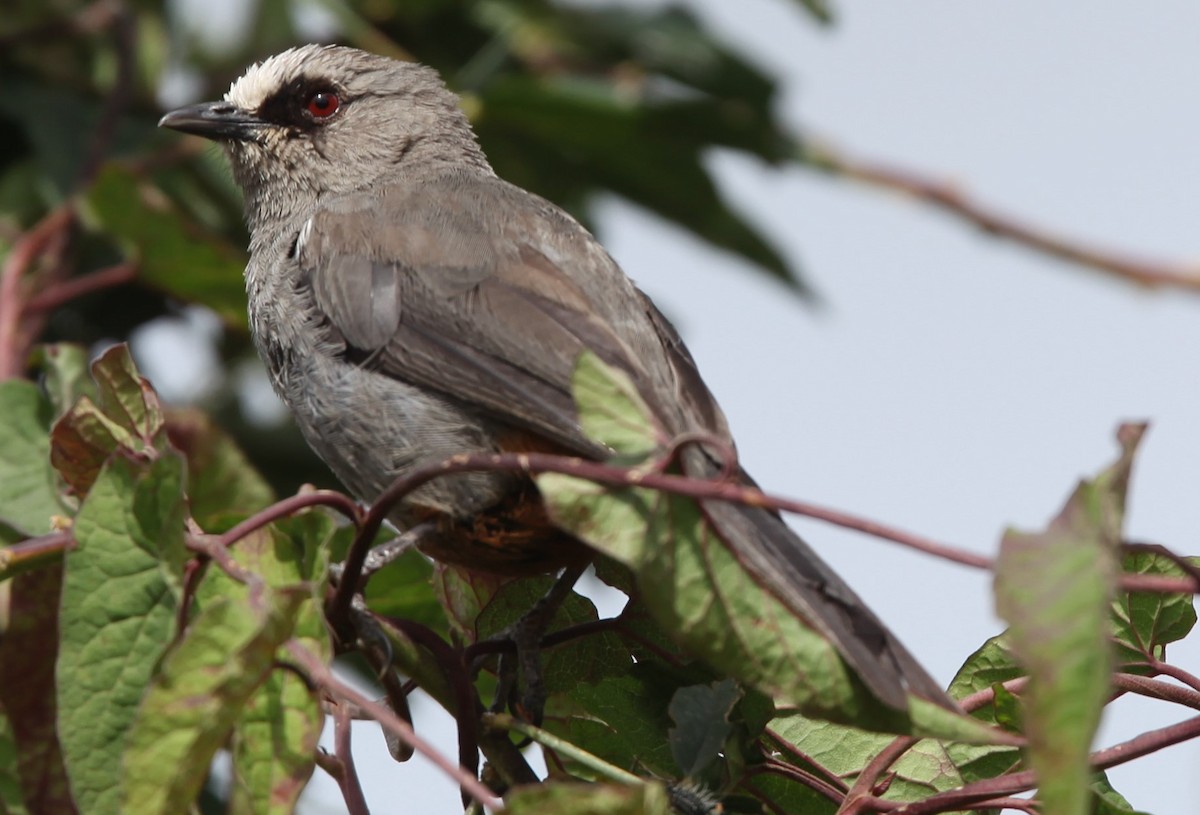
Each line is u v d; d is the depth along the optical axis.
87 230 11.78
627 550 6.55
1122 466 6.17
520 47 13.05
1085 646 5.62
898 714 6.73
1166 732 7.01
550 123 12.66
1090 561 5.75
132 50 12.48
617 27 12.86
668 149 12.64
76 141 12.69
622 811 5.96
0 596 9.03
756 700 7.91
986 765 8.35
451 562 9.93
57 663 7.03
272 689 6.65
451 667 8.13
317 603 6.57
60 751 8.11
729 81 12.49
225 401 13.25
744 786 8.23
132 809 6.19
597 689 8.61
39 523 9.73
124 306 13.23
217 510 10.41
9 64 12.93
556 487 6.55
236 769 6.58
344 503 7.30
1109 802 7.40
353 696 6.34
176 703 6.25
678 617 6.66
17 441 9.98
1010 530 5.89
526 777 8.17
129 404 8.00
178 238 11.45
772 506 6.26
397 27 13.48
